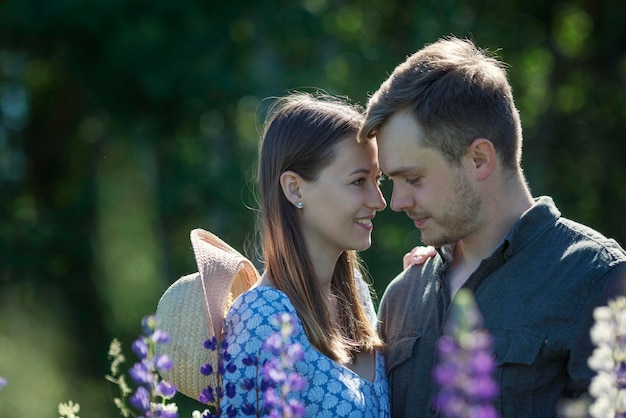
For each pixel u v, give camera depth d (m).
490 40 13.98
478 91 3.26
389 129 3.30
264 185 3.48
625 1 14.50
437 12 13.59
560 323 3.20
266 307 3.25
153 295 12.28
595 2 14.52
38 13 12.01
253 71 12.56
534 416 3.21
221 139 13.10
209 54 12.25
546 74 14.67
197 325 3.39
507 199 3.35
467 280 3.35
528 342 3.21
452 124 3.22
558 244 3.29
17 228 12.78
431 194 3.29
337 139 3.37
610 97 14.58
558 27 14.69
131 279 12.39
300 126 3.40
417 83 3.27
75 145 13.75
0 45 12.82
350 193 3.38
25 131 13.73
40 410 10.25
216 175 12.78
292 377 2.74
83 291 12.53
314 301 3.37
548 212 3.33
